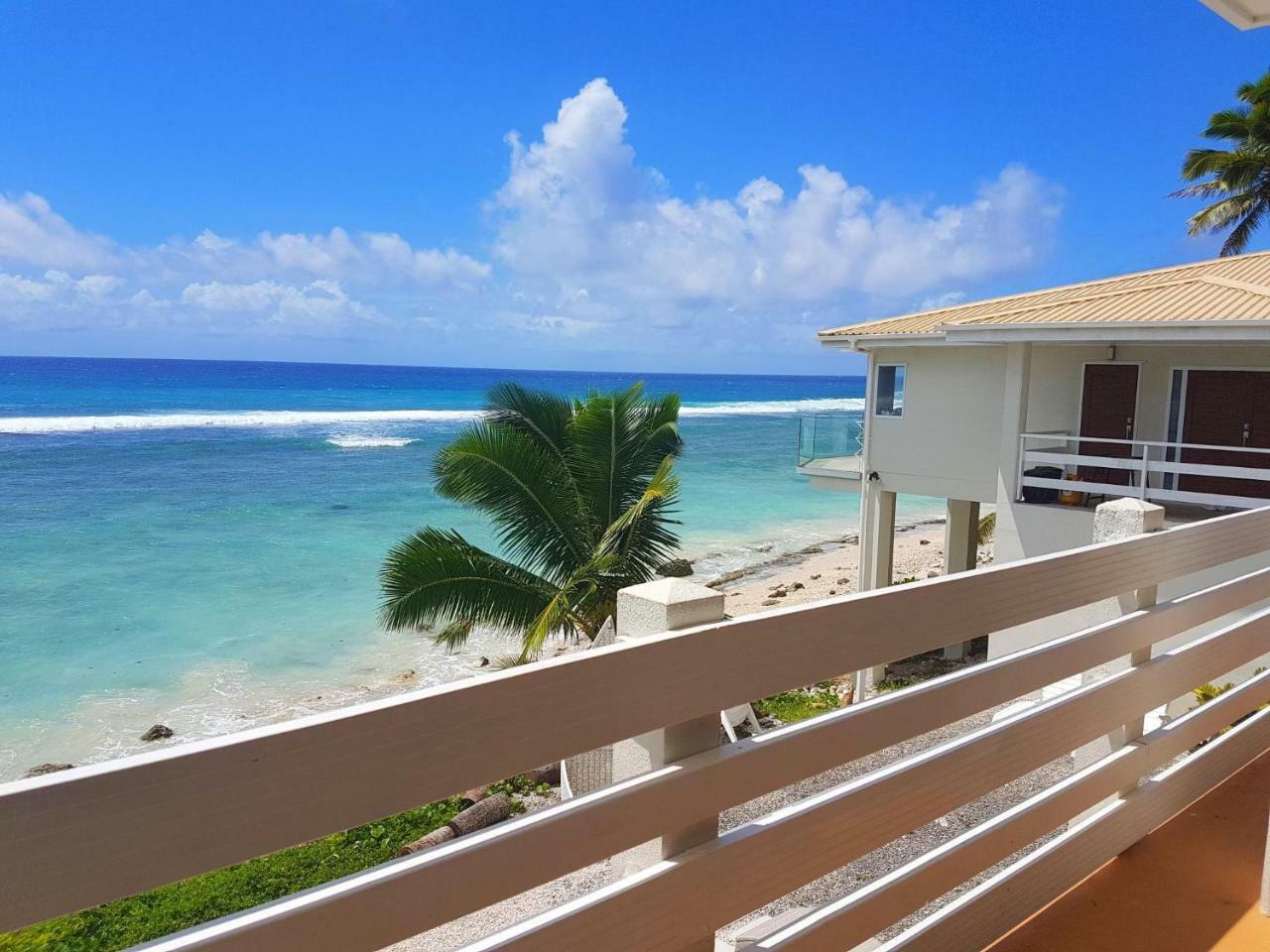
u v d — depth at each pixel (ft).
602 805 3.77
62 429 168.66
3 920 2.32
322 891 2.99
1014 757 6.28
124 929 26.76
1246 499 35.24
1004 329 38.91
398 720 3.09
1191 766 8.79
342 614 69.67
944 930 5.99
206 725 49.44
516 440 41.01
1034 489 41.70
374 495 118.42
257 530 98.43
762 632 4.42
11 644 61.62
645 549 42.52
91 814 2.46
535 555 42.16
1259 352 40.11
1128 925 6.86
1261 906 7.04
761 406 287.69
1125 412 44.11
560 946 3.64
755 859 4.49
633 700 3.84
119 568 81.76
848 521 115.24
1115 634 7.20
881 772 5.33
